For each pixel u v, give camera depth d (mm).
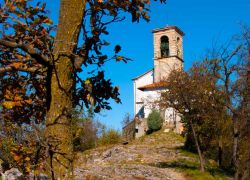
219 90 14258
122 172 19922
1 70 2906
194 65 19516
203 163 20750
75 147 2949
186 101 19953
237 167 12695
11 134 2902
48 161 2725
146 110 43844
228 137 18328
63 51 2867
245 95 12297
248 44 12570
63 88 2879
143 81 48156
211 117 18141
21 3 2701
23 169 2723
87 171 17578
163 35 47094
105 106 3430
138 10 3373
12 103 2918
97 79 3400
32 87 3232
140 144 34625
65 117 2854
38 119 3223
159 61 46625
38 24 2801
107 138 36438
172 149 29516
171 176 19594
